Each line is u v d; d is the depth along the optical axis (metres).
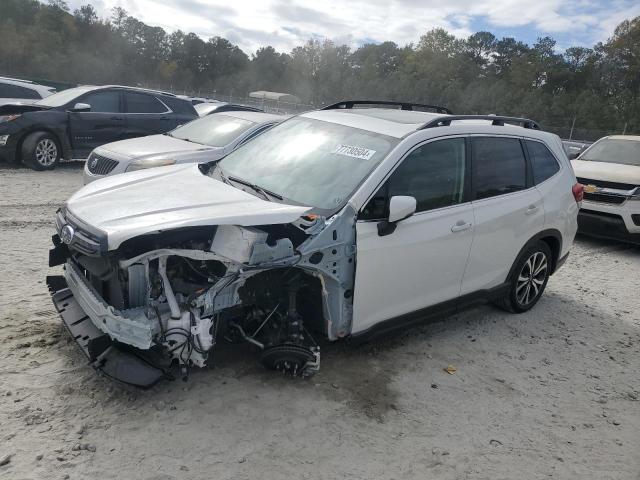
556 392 4.24
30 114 10.72
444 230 4.33
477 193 4.70
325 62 108.38
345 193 3.91
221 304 3.46
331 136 4.56
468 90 79.38
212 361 4.01
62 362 3.79
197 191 3.92
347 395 3.83
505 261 5.09
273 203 3.76
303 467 3.08
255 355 4.14
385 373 4.20
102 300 3.38
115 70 99.69
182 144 8.47
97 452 3.00
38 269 5.49
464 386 4.16
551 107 65.06
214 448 3.14
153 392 3.57
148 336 3.19
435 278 4.41
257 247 3.34
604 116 59.56
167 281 3.35
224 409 3.49
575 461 3.44
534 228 5.26
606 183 8.81
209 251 3.40
